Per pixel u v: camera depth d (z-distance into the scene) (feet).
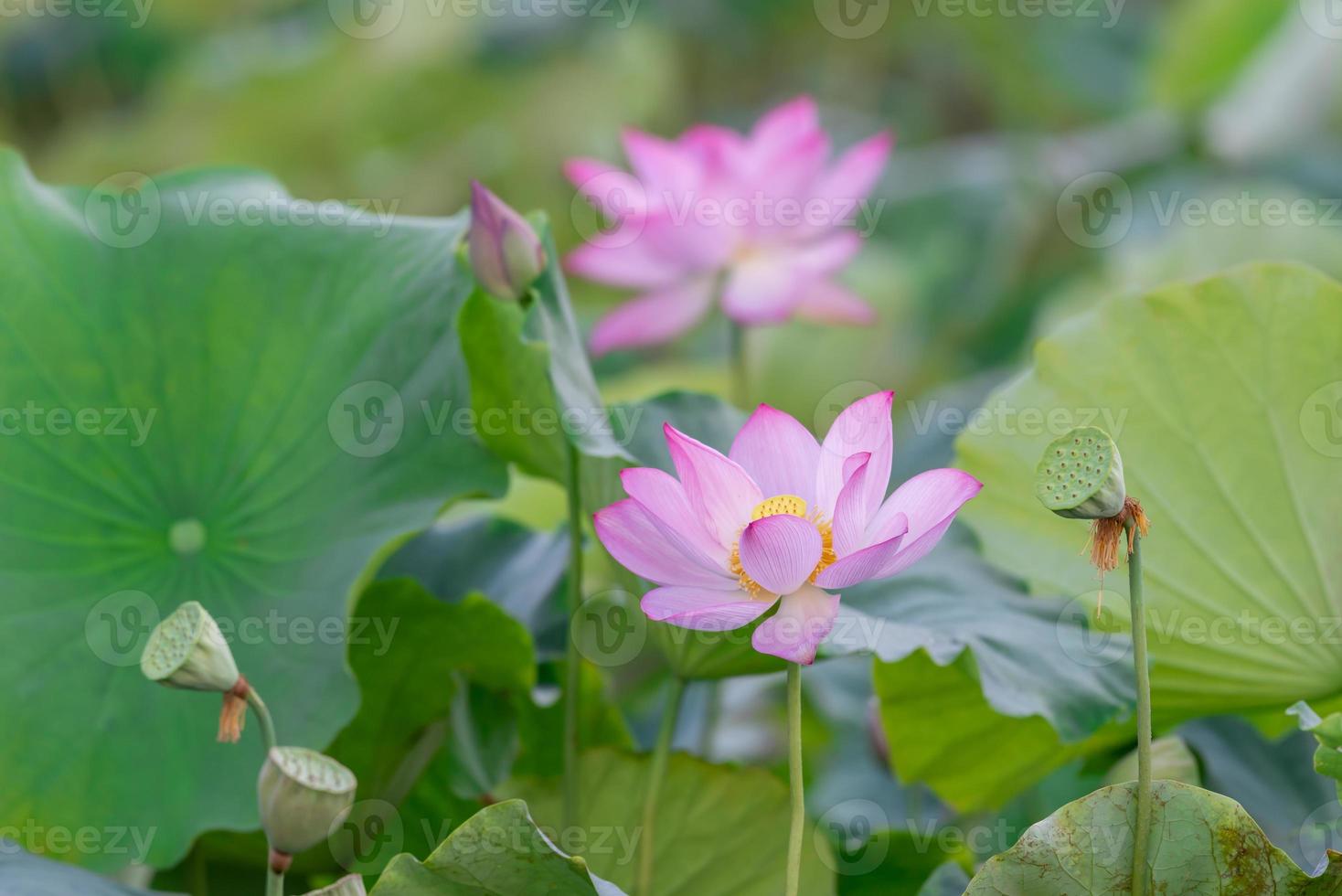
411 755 16.94
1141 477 16.85
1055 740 16.81
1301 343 16.78
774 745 18.58
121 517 16.74
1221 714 16.92
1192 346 16.85
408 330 16.84
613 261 20.56
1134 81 41.63
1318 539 16.70
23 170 16.97
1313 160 31.32
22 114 45.24
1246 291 16.83
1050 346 17.02
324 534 16.66
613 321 20.90
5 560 16.57
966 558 16.90
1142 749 15.66
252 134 38.55
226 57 41.34
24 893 15.83
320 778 15.47
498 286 16.43
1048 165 33.96
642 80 39.88
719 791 16.61
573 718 16.56
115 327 16.89
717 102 45.98
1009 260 33.30
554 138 38.96
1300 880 15.65
